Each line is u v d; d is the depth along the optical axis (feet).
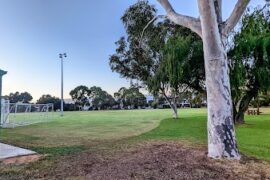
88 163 19.17
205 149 22.93
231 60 45.55
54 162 19.88
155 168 17.19
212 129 20.13
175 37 53.16
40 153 23.21
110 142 29.60
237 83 45.03
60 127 48.67
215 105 20.15
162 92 67.72
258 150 24.93
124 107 181.37
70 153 23.13
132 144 27.17
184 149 22.59
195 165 17.78
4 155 21.81
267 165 18.89
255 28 45.52
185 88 59.26
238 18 20.93
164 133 37.88
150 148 23.53
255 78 46.06
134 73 76.33
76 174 16.85
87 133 38.93
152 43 66.80
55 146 26.99
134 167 17.51
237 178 16.05
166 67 52.60
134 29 67.51
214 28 20.08
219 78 20.21
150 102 179.32
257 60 44.83
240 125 50.39
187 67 50.11
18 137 34.17
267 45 42.60
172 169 16.99
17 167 18.66
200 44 48.80
